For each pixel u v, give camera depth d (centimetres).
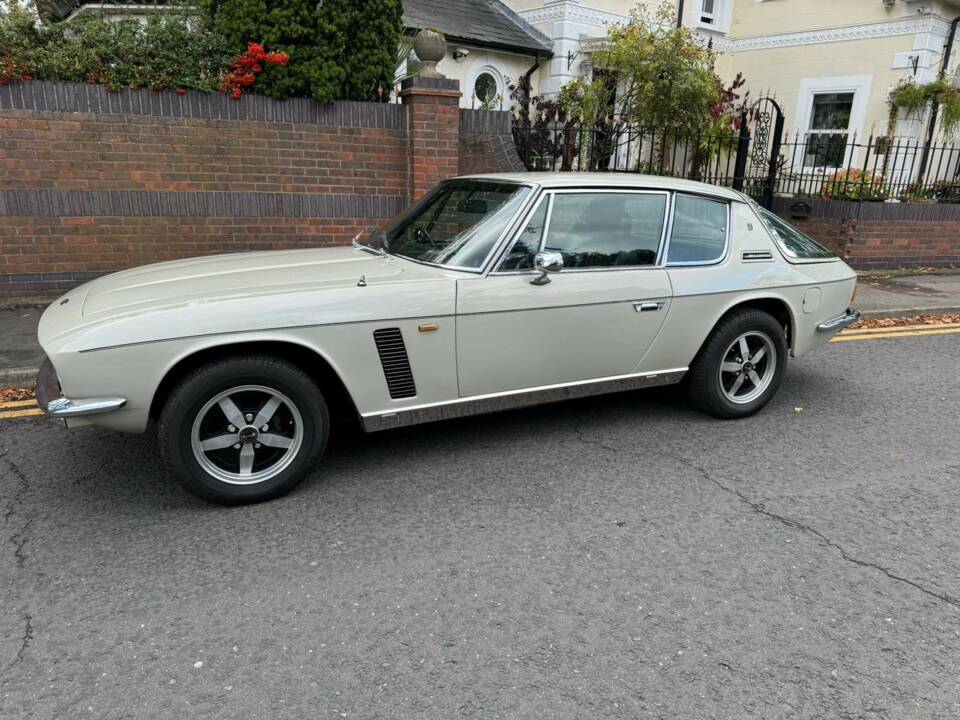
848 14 1359
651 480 398
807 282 491
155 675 243
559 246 408
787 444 455
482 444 444
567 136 967
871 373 618
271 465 363
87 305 344
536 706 233
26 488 373
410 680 244
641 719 229
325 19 719
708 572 311
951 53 1330
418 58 798
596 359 427
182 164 712
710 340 468
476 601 287
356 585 296
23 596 284
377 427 374
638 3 1366
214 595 287
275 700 234
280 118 736
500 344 391
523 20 1391
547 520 352
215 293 345
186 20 740
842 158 1416
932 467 426
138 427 332
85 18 712
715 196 468
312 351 353
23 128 654
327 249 471
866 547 334
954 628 277
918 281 1013
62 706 229
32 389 509
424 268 393
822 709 234
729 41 1548
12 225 672
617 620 277
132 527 337
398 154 794
